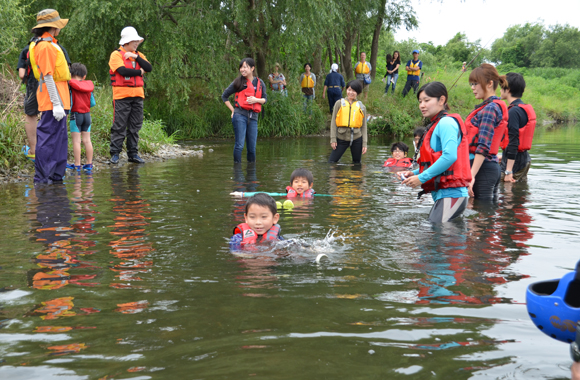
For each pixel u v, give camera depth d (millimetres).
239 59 17375
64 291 2535
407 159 9062
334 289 2568
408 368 1736
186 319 2172
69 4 15641
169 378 1671
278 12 16297
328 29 17844
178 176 7422
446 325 2115
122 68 8922
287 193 5770
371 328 2078
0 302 2385
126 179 7051
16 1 12062
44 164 6703
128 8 14492
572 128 25516
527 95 36438
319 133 20219
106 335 2012
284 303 2367
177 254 3238
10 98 9227
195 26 15125
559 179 7293
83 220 4270
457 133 4387
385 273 2850
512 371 1716
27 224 4098
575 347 1404
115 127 9141
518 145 6934
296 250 3344
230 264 3021
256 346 1905
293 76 17078
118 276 2779
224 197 5527
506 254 3258
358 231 3947
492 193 5543
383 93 23625
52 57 6539
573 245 3494
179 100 16344
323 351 1865
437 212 4418
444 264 3027
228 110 17750
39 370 1729
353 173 8031
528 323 2141
